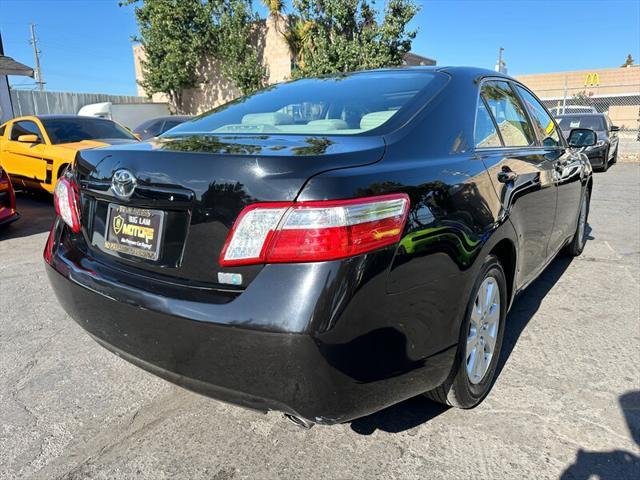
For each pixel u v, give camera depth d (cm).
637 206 762
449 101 238
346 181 162
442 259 189
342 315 156
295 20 2042
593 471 202
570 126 1304
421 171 192
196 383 179
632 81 3059
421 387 194
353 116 229
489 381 253
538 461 208
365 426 232
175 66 2244
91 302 203
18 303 386
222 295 168
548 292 398
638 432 224
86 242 226
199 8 2181
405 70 278
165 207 185
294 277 157
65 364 292
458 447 217
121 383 272
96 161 215
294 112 252
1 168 595
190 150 188
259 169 165
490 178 232
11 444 223
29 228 655
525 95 347
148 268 192
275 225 159
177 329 173
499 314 255
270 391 164
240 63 2159
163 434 230
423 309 183
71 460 213
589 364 284
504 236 238
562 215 370
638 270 450
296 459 212
